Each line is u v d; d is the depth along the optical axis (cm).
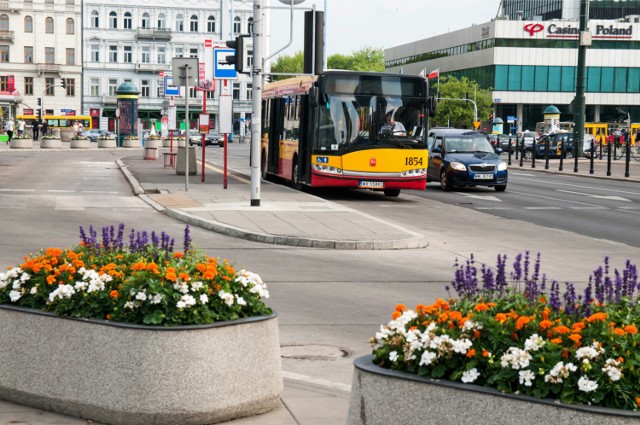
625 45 11575
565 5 12800
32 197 2389
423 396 468
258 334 613
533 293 546
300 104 2655
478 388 455
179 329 579
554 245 1712
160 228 1805
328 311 1034
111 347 584
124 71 11494
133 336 579
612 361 443
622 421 426
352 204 2475
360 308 1055
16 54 11275
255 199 2147
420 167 2558
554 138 6284
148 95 11556
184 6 11519
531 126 11719
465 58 12525
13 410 612
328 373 763
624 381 441
